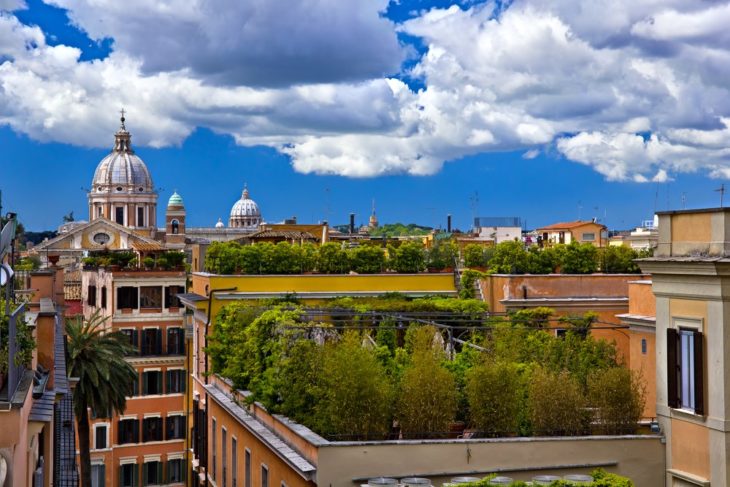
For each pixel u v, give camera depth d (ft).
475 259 173.58
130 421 228.22
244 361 109.40
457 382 89.40
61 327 107.04
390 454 74.69
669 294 74.84
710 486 70.59
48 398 55.67
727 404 69.36
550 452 76.23
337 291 155.84
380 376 84.79
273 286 153.99
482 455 75.56
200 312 154.40
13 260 57.82
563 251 155.43
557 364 97.25
